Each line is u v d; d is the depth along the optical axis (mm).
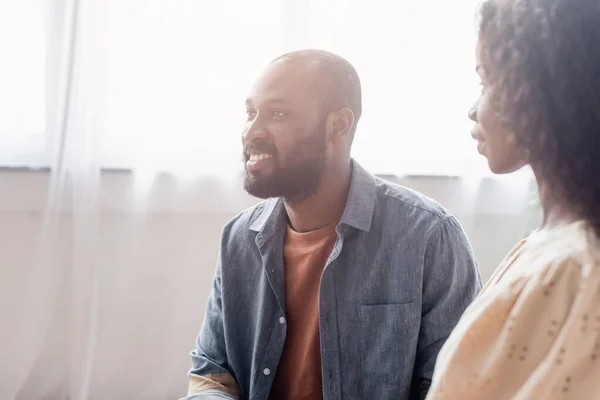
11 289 1673
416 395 982
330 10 1685
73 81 1602
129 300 1713
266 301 1027
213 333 1107
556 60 450
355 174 1034
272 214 1050
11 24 1612
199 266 1740
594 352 417
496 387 449
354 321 978
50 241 1637
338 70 966
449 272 973
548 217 512
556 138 461
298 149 938
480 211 1817
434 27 1729
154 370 1735
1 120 1625
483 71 523
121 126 1663
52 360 1683
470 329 471
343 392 967
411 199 1034
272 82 944
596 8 450
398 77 1724
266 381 1010
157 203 1695
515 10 481
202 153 1690
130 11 1632
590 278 430
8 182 1644
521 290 460
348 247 999
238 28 1663
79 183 1619
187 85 1664
